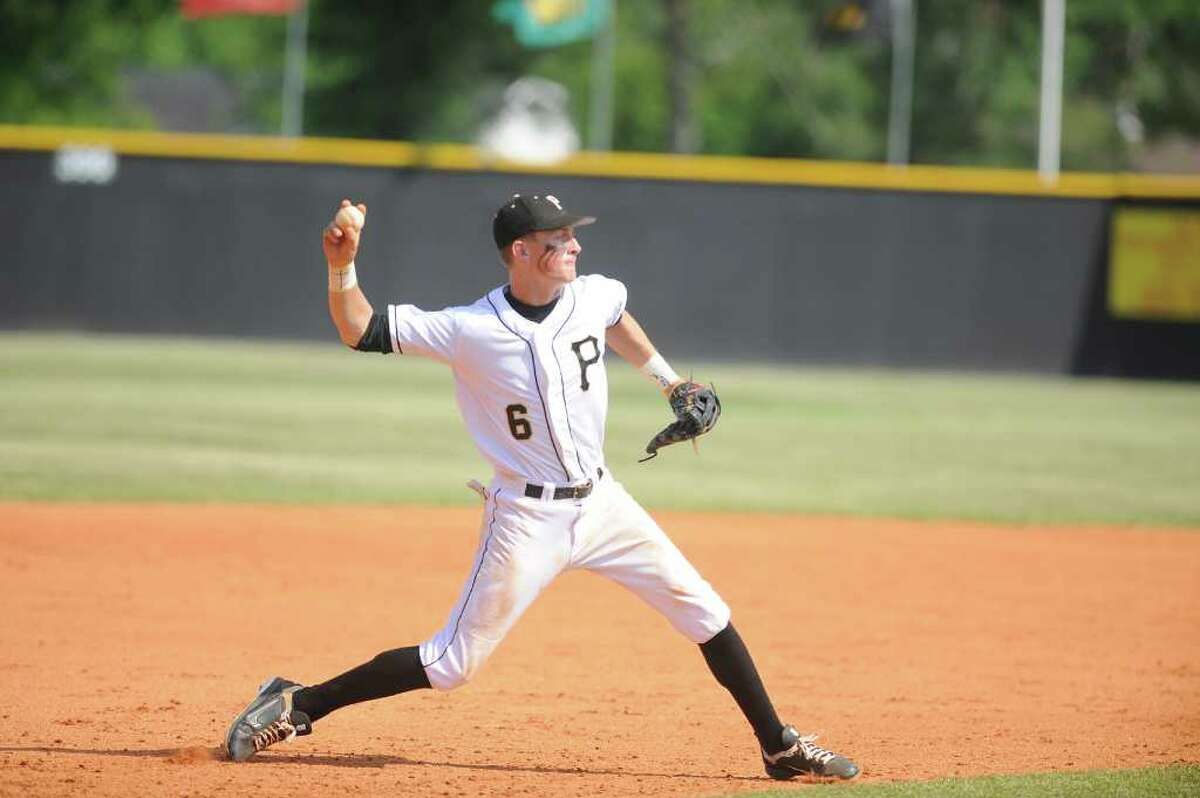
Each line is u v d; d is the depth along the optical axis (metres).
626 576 18.72
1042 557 39.34
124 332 91.25
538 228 17.38
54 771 19.08
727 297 92.12
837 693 25.19
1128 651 29.00
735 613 31.95
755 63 165.62
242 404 65.69
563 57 160.50
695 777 19.66
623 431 61.69
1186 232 89.75
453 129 154.50
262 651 27.25
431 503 44.97
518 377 17.73
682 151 157.38
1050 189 90.75
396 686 19.03
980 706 24.38
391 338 17.83
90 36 153.00
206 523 40.56
